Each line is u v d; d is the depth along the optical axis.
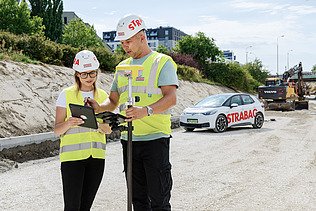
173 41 125.94
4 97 12.47
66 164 3.93
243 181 7.64
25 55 17.66
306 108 34.12
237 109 16.80
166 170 3.96
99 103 4.16
